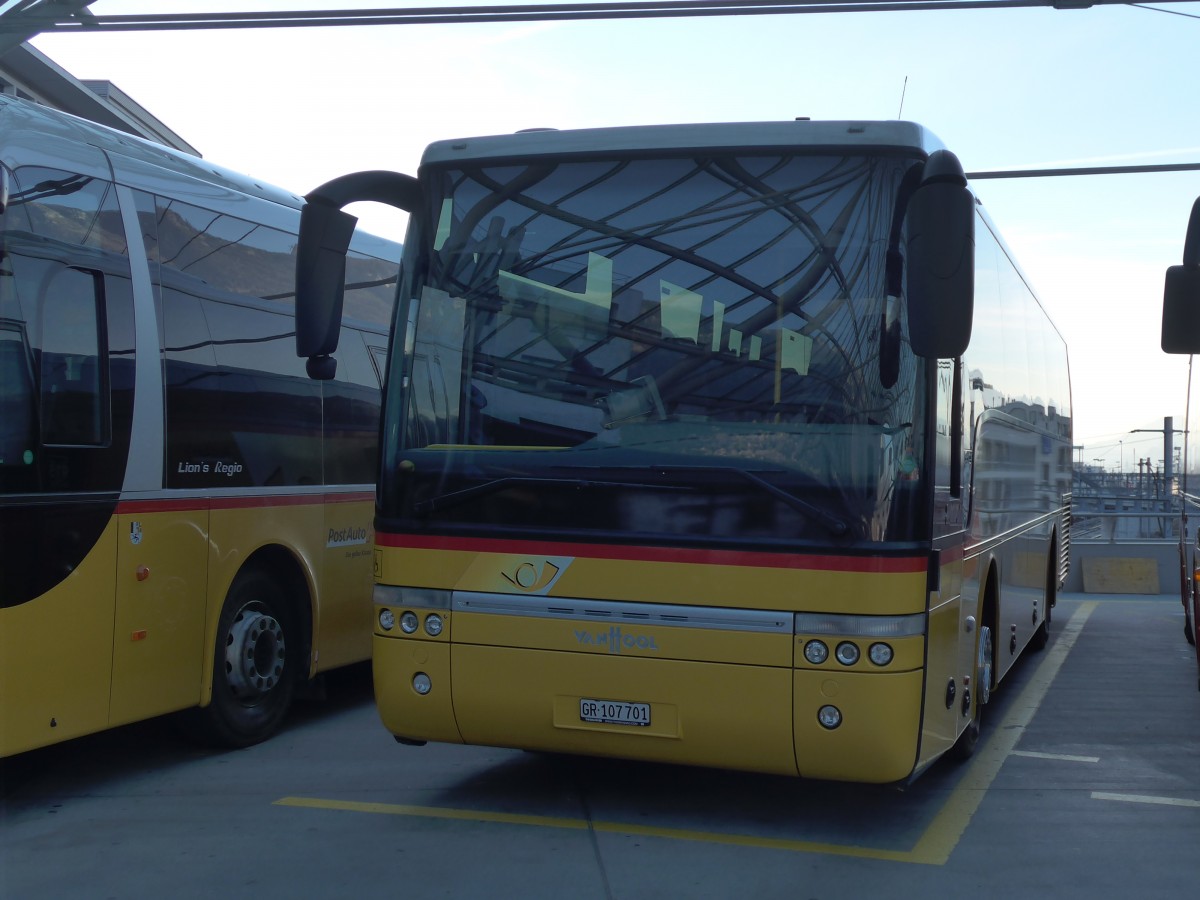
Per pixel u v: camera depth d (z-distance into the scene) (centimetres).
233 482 739
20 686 589
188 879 510
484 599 563
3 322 588
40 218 614
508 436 568
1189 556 1272
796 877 516
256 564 779
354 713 877
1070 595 1933
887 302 530
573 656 548
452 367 584
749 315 545
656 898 489
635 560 540
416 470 580
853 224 541
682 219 562
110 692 643
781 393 534
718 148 562
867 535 514
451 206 598
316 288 577
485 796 640
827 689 513
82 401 630
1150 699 957
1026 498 943
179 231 714
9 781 677
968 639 652
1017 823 602
